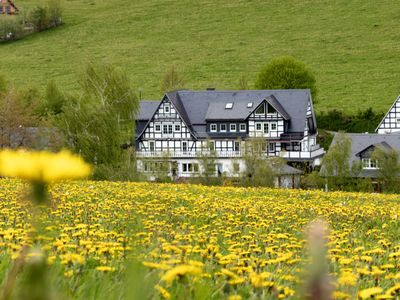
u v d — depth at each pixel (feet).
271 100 352.69
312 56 640.17
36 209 11.30
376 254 50.34
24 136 252.21
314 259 8.13
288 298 26.86
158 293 24.00
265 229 74.69
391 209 116.26
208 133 357.41
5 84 423.23
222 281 30.63
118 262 34.94
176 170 269.23
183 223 75.92
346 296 25.57
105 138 244.22
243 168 245.45
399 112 413.59
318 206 114.11
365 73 587.68
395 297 27.91
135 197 117.70
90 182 163.43
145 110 373.81
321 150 371.97
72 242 44.70
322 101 529.86
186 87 581.94
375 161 245.45
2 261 30.14
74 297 23.22
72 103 260.01
